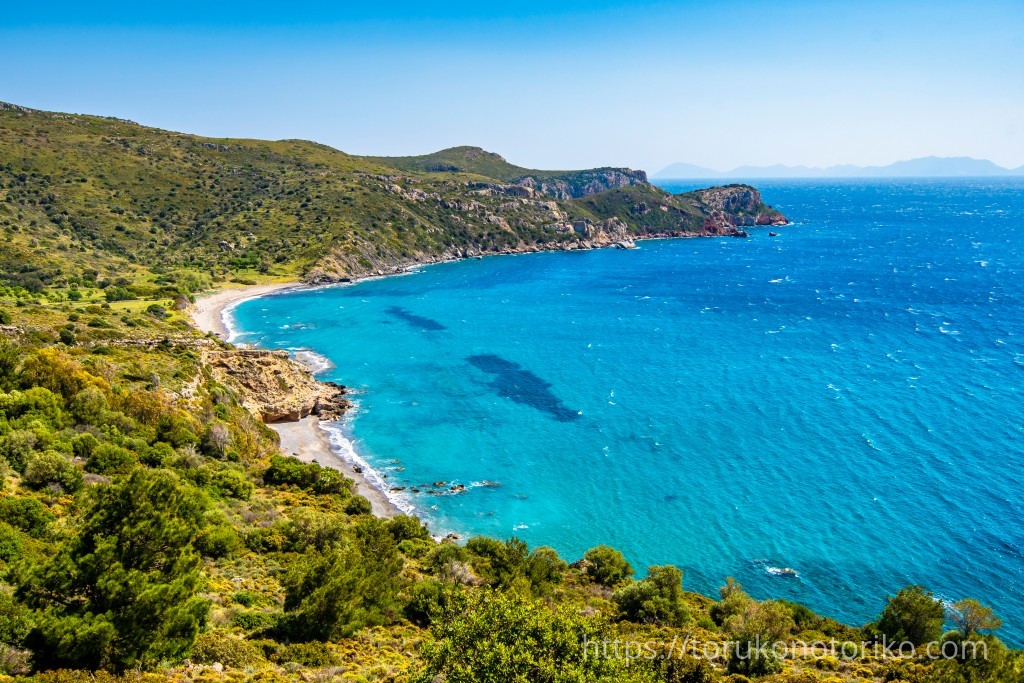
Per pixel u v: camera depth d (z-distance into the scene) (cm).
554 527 6144
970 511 6106
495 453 7769
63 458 4106
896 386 9638
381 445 8012
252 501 5316
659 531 6038
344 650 3066
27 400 4972
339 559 3525
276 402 8900
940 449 7419
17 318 8131
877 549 5600
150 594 2348
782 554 5612
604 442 8012
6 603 2231
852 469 7038
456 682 2069
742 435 8075
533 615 2267
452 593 3738
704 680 2916
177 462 5341
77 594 2386
